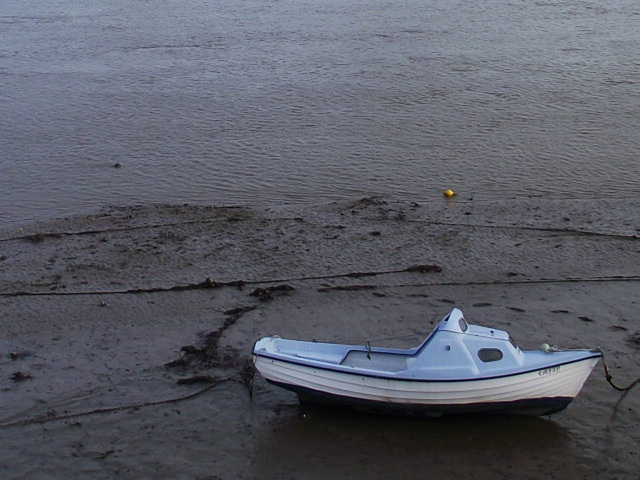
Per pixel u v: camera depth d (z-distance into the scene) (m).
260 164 25.50
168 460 11.66
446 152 26.38
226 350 14.43
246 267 17.73
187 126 29.55
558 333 14.87
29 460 11.68
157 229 19.97
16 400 13.05
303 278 17.20
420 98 32.50
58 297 16.47
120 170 25.12
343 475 11.28
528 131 28.38
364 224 20.17
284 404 12.96
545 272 17.41
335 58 39.47
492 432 12.14
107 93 34.19
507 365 11.99
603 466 11.43
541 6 53.81
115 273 17.52
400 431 12.20
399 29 46.66
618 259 17.97
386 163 25.44
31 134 28.81
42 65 39.66
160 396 13.16
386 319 15.50
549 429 12.21
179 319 15.61
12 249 18.89
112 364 14.09
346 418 12.55
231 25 49.34
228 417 12.64
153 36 46.38
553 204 21.69
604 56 38.84
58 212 21.78
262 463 11.58
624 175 24.23
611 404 12.77
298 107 31.62
